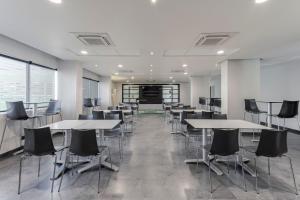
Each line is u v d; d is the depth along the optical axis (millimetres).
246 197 2520
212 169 3398
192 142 5273
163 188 2756
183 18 3000
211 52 5379
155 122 9703
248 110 5867
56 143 5211
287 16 2938
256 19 3041
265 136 2682
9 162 3785
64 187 2781
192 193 2615
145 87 17172
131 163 3762
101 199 2461
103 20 3078
